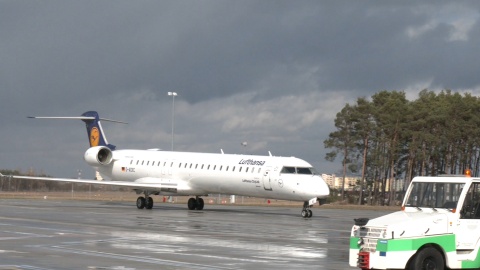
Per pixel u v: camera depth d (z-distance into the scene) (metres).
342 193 138.88
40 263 26.86
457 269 24.39
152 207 77.38
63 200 106.75
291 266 26.95
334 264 27.78
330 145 136.12
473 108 138.12
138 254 30.11
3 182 153.25
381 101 144.25
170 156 76.56
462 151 137.38
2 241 35.53
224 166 69.88
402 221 23.73
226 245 34.47
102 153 82.62
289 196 63.66
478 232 24.39
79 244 34.19
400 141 134.88
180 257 29.20
